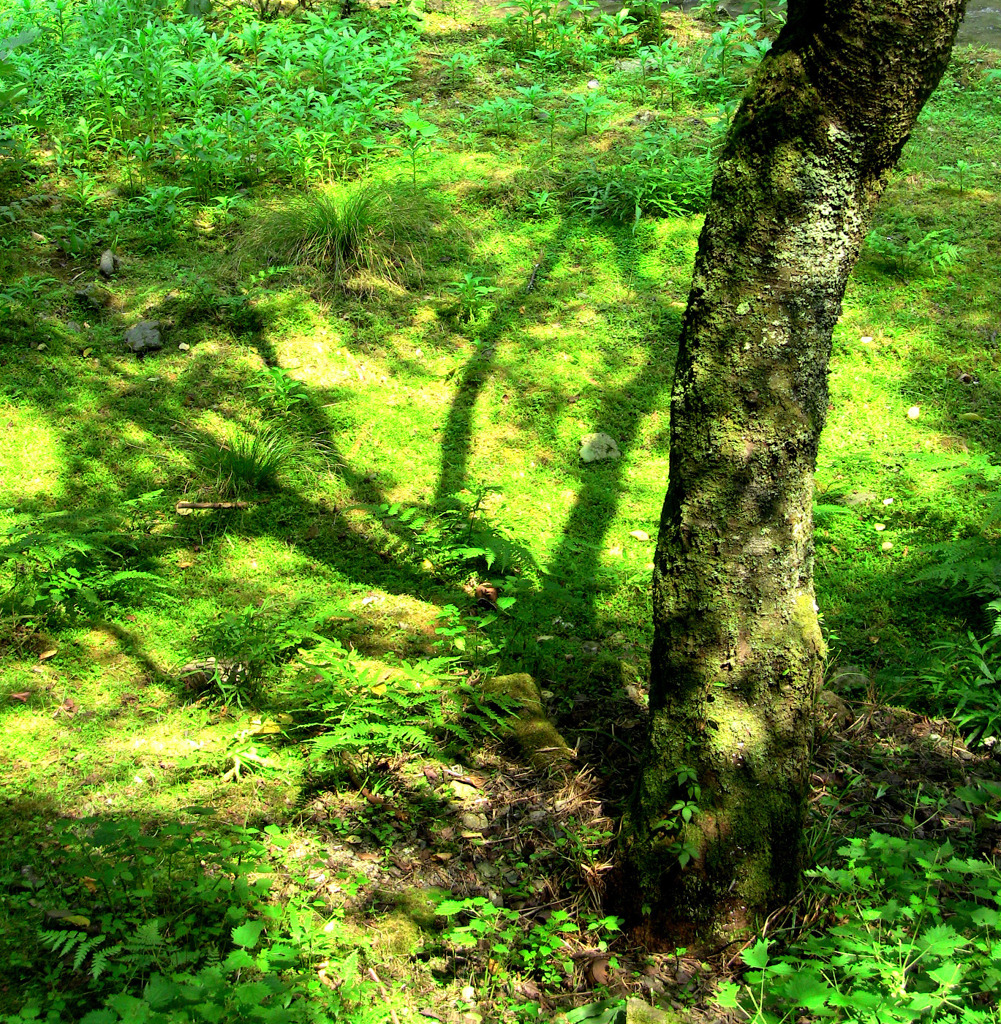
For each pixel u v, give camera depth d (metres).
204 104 7.65
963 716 4.09
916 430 5.62
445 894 3.29
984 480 5.18
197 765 3.66
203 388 5.59
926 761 3.92
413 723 3.79
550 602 4.77
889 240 6.72
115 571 4.50
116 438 5.23
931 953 2.74
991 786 3.51
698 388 3.03
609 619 4.72
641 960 3.09
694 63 8.73
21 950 2.88
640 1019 2.76
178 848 3.00
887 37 2.63
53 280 6.02
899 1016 2.50
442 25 9.91
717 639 3.05
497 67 9.00
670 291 6.48
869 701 4.20
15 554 4.29
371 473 5.36
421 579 4.80
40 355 5.57
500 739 3.93
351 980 2.88
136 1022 2.37
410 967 3.03
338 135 7.53
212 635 4.21
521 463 5.52
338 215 6.42
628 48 9.18
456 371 5.91
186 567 4.64
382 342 6.03
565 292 6.48
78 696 3.91
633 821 3.21
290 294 6.10
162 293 6.04
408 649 4.32
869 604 4.75
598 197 7.05
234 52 8.77
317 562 4.80
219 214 6.72
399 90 8.52
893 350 6.03
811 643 3.05
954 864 2.94
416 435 5.60
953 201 7.11
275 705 3.99
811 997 2.54
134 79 7.89
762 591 3.03
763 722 3.04
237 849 3.21
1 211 6.36
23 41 7.84
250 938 2.65
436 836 3.52
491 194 7.18
